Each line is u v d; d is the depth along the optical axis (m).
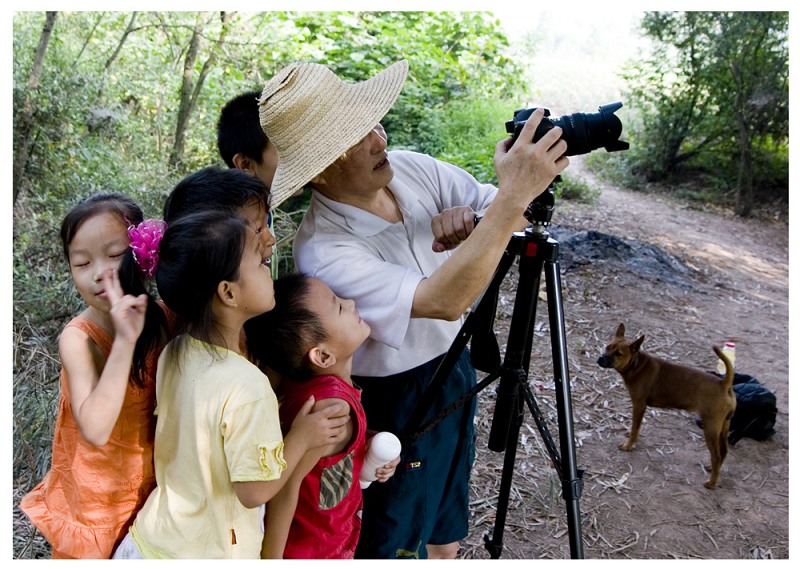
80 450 1.49
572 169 11.21
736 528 2.93
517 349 1.77
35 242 3.66
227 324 1.43
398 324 1.56
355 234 1.72
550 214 1.66
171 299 1.38
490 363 1.85
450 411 1.78
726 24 9.21
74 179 4.04
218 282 1.35
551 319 1.66
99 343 1.48
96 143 4.41
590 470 3.27
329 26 6.36
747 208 9.13
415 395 1.83
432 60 6.87
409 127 6.36
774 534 2.89
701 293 5.79
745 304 5.68
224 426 1.37
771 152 9.83
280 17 6.02
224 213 1.38
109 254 1.50
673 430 3.65
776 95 8.99
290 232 3.94
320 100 1.54
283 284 1.57
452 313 1.54
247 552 1.48
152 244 1.41
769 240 8.18
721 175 10.26
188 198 1.54
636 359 3.31
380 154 1.66
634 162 10.78
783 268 7.02
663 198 9.91
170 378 1.45
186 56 5.42
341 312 1.57
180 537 1.43
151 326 1.49
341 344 1.56
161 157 4.96
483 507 2.90
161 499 1.46
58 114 4.16
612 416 3.74
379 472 1.67
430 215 1.87
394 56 6.32
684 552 2.77
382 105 1.58
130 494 1.53
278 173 1.59
